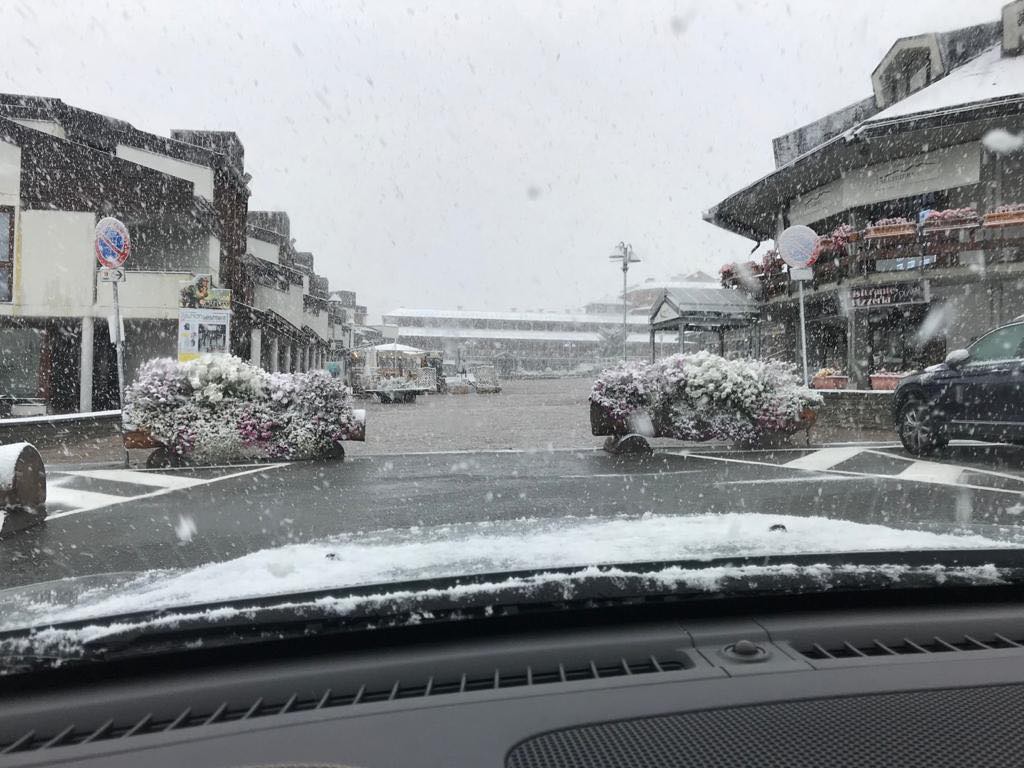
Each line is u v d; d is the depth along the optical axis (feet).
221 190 79.82
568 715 4.62
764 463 31.53
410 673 5.37
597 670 5.45
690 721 4.52
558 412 74.38
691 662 5.45
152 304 63.05
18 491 18.66
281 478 28.71
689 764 4.02
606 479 26.84
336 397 34.42
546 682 5.20
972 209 56.34
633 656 5.64
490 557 7.31
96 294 62.23
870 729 4.39
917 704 4.71
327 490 25.26
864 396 46.68
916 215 63.31
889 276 60.85
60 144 61.11
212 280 68.95
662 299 82.33
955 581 6.54
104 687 5.30
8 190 60.75
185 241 74.79
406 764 4.08
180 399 33.30
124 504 22.86
